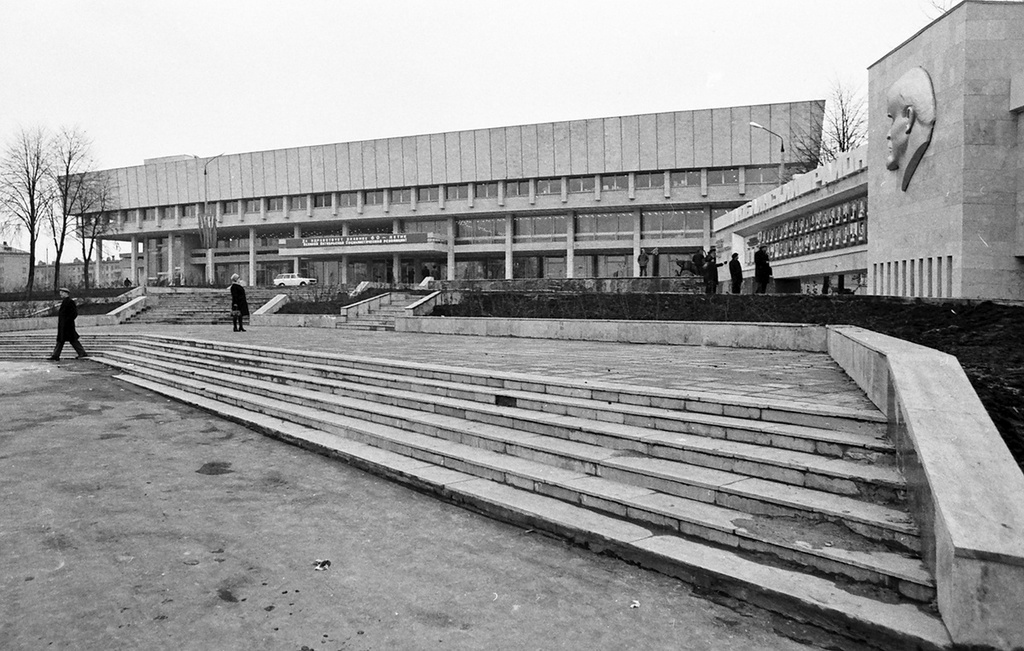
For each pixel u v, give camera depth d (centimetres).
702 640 342
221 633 347
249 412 968
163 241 7269
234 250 6956
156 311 3209
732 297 1764
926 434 387
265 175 6362
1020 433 439
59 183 4597
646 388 681
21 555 453
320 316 2575
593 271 6003
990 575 302
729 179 5175
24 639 339
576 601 386
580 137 5419
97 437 835
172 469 682
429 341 1606
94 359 1778
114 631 349
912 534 380
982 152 1445
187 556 452
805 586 370
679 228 5525
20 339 2152
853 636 338
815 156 4294
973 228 1448
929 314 1133
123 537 488
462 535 492
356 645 337
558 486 530
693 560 407
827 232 2445
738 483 475
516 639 344
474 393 791
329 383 973
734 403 586
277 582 412
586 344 1484
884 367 512
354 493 599
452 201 5866
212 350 1423
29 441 810
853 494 441
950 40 1494
